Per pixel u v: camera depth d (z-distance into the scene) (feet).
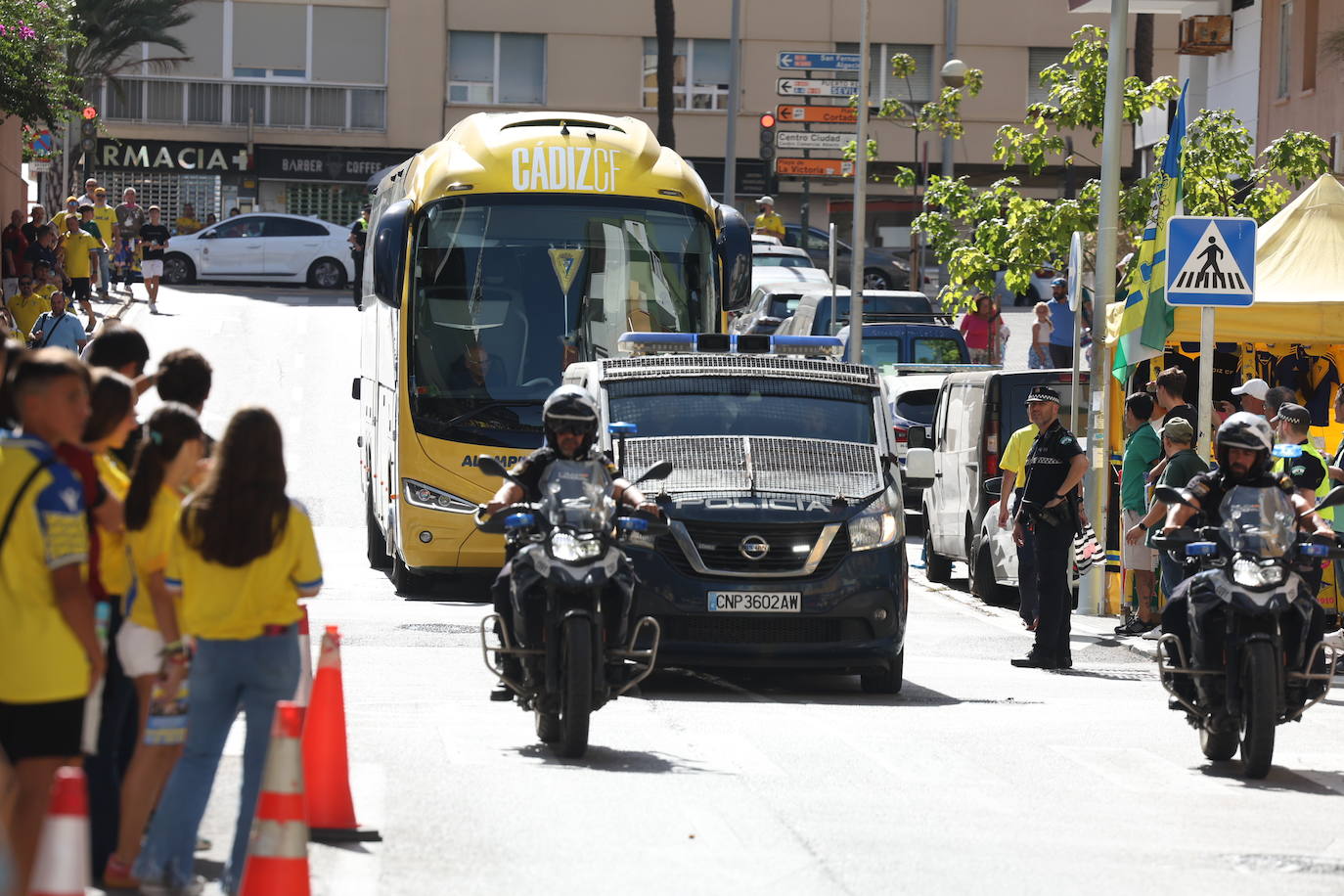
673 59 554.05
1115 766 105.50
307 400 345.10
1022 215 290.97
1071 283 186.09
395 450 187.62
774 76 606.14
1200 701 106.52
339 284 506.48
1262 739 101.81
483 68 604.90
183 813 68.54
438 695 122.83
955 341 308.60
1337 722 127.34
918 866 77.87
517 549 107.65
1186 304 160.15
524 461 106.11
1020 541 153.17
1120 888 75.61
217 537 67.82
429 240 187.11
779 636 130.31
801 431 139.95
